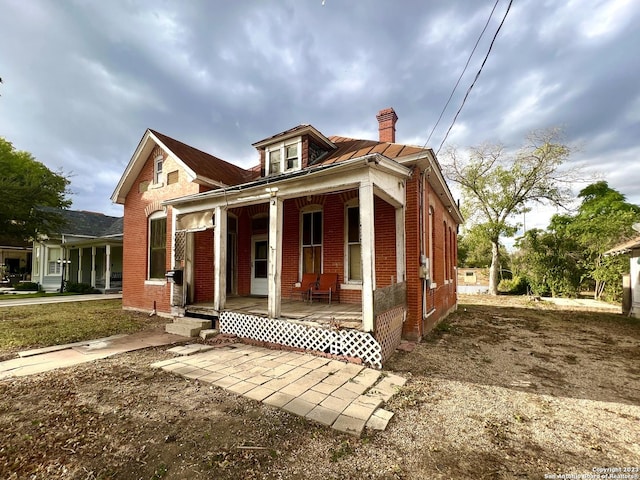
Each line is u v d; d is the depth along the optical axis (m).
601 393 4.16
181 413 3.33
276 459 2.55
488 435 3.02
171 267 9.33
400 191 6.68
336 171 5.48
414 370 4.95
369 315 5.05
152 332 7.58
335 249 8.70
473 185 22.91
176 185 9.79
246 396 3.77
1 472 2.35
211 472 2.37
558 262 19.42
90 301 14.17
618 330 8.80
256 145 10.37
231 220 10.46
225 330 7.09
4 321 8.95
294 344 5.90
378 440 2.88
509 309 13.80
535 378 4.72
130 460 2.51
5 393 3.84
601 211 25.33
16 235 19.30
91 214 25.62
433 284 8.23
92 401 3.63
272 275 6.32
